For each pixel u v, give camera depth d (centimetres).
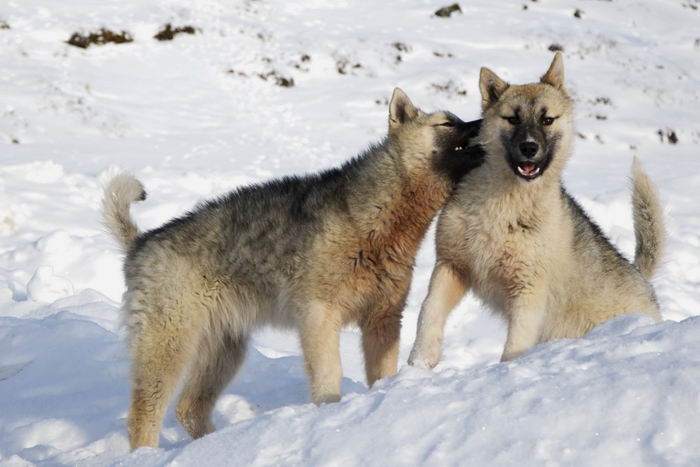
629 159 4859
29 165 3559
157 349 1584
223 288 1628
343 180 1628
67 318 2195
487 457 948
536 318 1566
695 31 6912
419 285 2769
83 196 3425
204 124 4712
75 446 1593
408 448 993
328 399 1549
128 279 1644
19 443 1606
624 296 1705
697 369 993
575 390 1020
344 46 5769
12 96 4500
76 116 4472
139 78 5091
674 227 3547
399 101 1656
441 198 1625
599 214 3450
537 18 6744
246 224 1617
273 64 5478
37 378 1888
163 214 3225
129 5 5769
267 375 1988
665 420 935
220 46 5588
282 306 1620
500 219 1537
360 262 1576
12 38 5112
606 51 6262
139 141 4341
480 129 1633
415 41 5938
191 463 1084
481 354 2319
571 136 1627
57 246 2803
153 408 1579
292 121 4900
